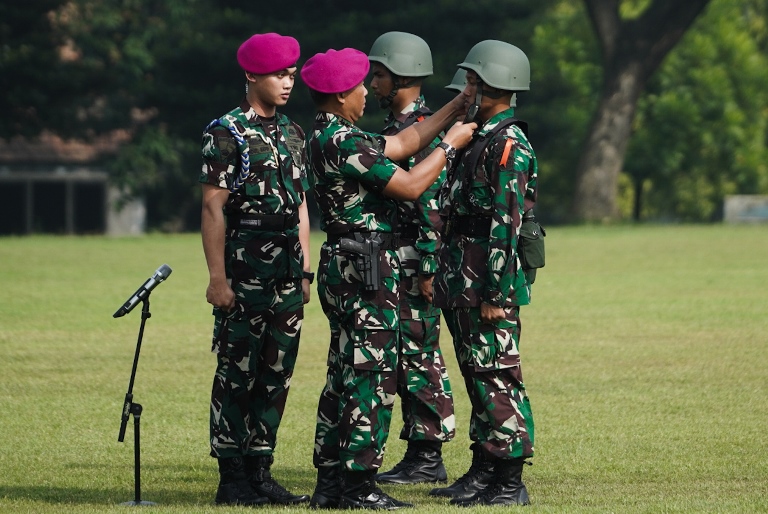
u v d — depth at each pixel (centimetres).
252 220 1634
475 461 1705
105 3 10812
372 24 9988
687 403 2377
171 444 2033
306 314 3966
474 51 1605
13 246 7262
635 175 13812
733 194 14388
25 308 4059
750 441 2023
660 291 4581
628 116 11262
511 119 1598
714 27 13975
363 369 1545
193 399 2450
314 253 5897
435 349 1847
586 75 13438
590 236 8512
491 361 1583
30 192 11781
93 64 10431
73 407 2355
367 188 1554
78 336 3406
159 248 7112
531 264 1598
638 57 11125
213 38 9969
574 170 13600
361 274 1538
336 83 1545
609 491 1680
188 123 10350
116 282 4947
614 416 2248
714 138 13638
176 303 4200
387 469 1881
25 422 2206
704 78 13512
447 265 1620
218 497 1641
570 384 2605
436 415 1827
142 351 3123
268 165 1633
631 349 3125
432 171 1547
